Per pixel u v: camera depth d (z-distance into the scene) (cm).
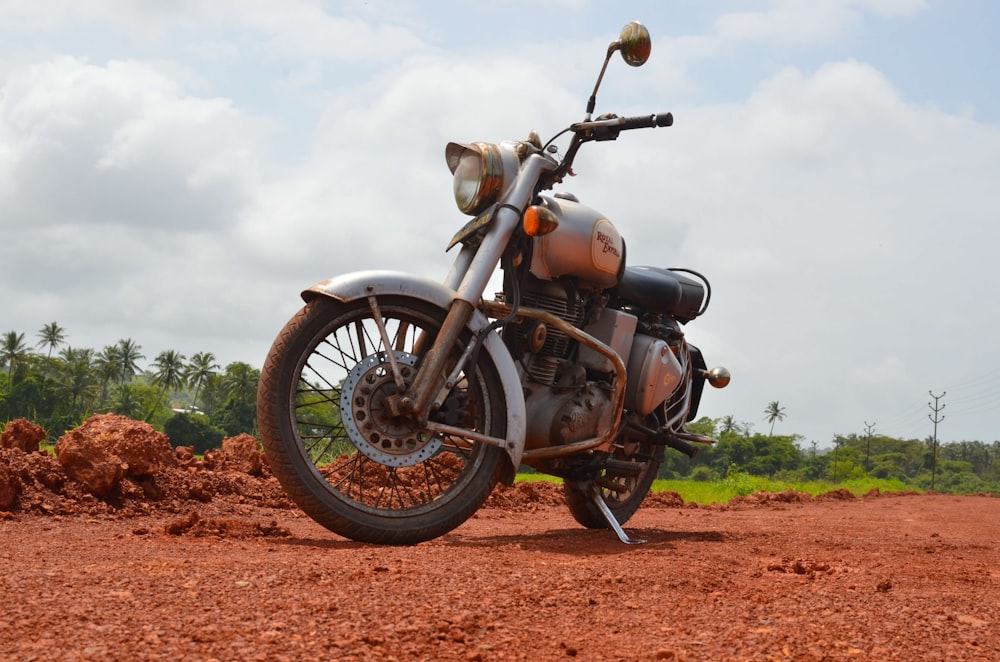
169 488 593
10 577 286
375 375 430
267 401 418
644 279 549
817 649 239
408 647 223
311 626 234
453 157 486
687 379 583
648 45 476
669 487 1620
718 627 260
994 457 19525
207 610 246
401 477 743
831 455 14925
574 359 513
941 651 245
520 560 378
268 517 596
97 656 201
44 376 11200
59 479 539
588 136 483
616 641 242
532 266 482
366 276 433
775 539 556
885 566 409
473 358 447
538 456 482
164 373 13162
